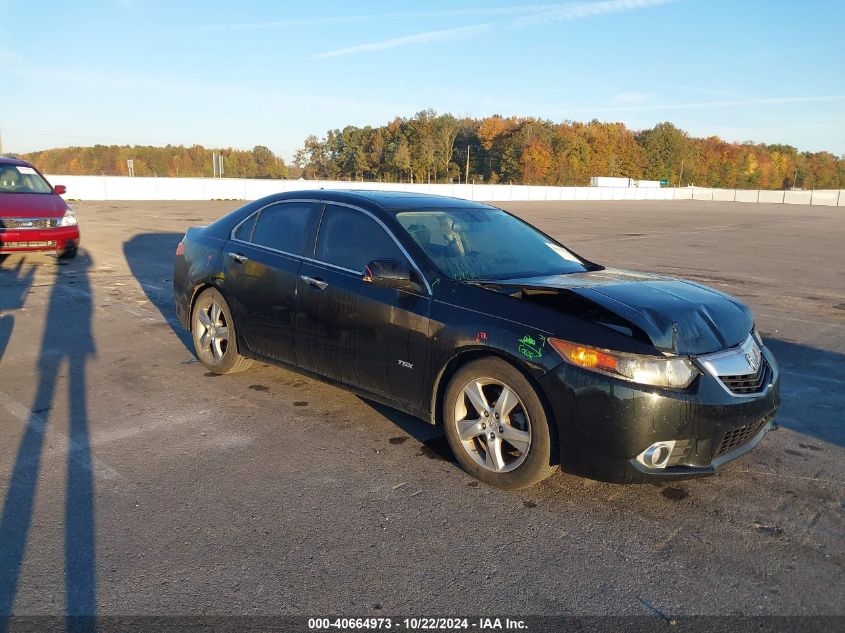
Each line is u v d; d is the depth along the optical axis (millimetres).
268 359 4941
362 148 102875
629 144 109312
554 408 3287
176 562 2852
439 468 3842
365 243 4289
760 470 3926
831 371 6066
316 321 4414
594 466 3229
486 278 3965
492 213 4941
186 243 5750
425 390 3850
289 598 2631
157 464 3812
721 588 2758
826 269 13562
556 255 4629
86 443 4086
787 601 2678
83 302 8312
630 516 3346
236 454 3979
